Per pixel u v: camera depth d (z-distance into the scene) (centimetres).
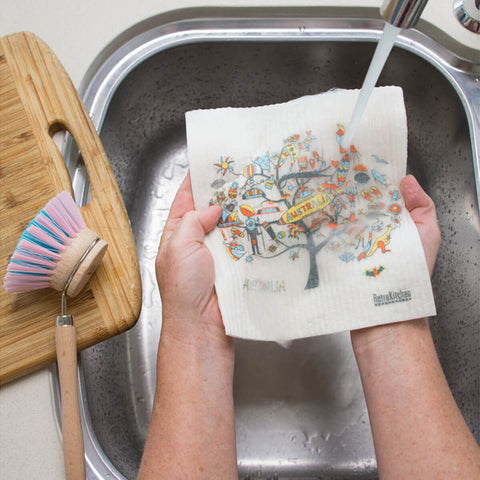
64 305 48
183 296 49
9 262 49
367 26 61
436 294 65
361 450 60
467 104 58
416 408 46
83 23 59
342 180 50
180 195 56
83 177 57
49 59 55
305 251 50
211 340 51
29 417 48
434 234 51
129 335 65
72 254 46
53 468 46
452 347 62
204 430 47
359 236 50
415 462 45
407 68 62
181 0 59
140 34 60
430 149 66
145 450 47
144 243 69
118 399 60
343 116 51
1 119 54
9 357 48
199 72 66
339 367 63
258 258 50
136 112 67
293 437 60
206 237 51
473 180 59
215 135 51
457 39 58
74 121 54
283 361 63
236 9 59
